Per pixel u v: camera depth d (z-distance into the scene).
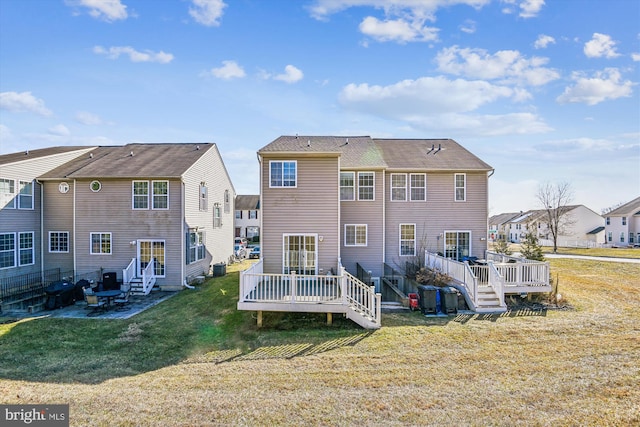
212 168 21.78
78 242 17.19
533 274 12.62
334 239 13.95
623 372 6.99
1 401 6.14
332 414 5.61
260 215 14.03
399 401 6.00
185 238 17.38
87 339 9.95
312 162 14.04
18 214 16.47
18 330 10.73
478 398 6.06
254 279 11.31
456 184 16.86
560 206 42.16
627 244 44.22
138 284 16.03
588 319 10.57
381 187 16.34
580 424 5.23
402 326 10.23
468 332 9.60
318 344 8.98
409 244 16.78
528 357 7.85
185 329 10.64
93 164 18.53
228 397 6.24
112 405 5.95
